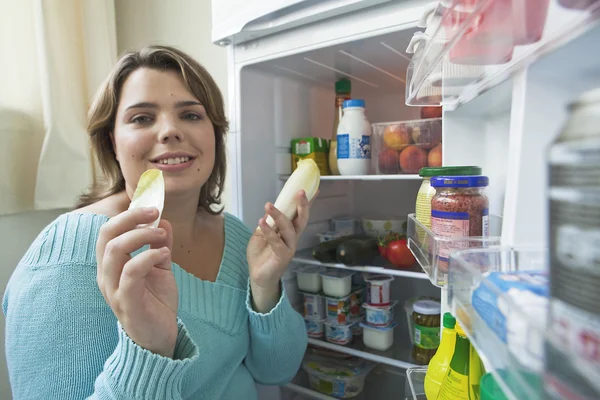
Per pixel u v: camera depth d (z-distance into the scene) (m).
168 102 0.73
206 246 0.90
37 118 1.27
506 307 0.27
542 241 0.40
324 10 0.80
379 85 1.24
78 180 1.30
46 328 0.62
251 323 0.85
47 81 1.20
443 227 0.49
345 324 1.13
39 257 0.67
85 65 1.33
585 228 0.21
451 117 0.69
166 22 1.55
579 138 0.21
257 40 0.96
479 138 0.69
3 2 1.18
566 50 0.33
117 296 0.50
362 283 1.22
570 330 0.21
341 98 1.15
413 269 0.99
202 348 0.72
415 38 0.56
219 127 0.92
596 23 0.26
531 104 0.39
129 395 0.52
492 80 0.47
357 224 1.33
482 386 0.37
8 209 1.20
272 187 1.14
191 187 0.75
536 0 0.27
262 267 0.81
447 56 0.39
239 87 1.01
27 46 1.24
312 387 1.19
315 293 1.17
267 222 0.79
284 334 0.87
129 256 0.51
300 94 1.24
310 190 0.77
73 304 0.63
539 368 0.23
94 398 0.54
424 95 0.59
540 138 0.39
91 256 0.66
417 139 0.96
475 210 0.48
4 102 1.20
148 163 0.73
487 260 0.39
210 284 0.79
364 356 1.06
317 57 0.93
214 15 0.97
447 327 0.61
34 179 1.27
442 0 0.40
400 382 1.23
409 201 1.34
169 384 0.54
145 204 0.55
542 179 0.40
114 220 0.51
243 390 0.86
